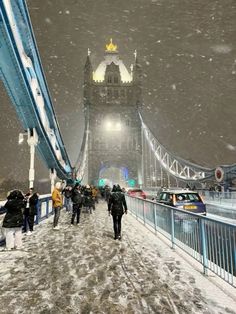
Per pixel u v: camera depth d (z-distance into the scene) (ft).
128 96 263.70
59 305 12.42
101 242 25.20
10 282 15.20
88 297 13.24
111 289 14.16
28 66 43.39
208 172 118.83
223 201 66.39
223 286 14.37
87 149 248.93
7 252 21.53
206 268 16.44
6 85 41.83
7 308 12.16
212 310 11.87
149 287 14.42
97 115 256.73
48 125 65.21
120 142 250.78
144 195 88.94
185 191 38.40
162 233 27.50
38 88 51.93
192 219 19.29
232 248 14.20
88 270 17.17
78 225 35.94
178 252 21.48
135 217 45.75
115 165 245.65
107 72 267.80
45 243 24.71
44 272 16.81
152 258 19.86
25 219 30.89
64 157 90.27
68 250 22.16
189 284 14.83
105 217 45.29
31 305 12.44
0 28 32.53
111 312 11.73
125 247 23.22
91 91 262.06
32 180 41.73
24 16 40.04
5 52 35.65
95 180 239.71
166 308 12.05
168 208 25.00
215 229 15.85
